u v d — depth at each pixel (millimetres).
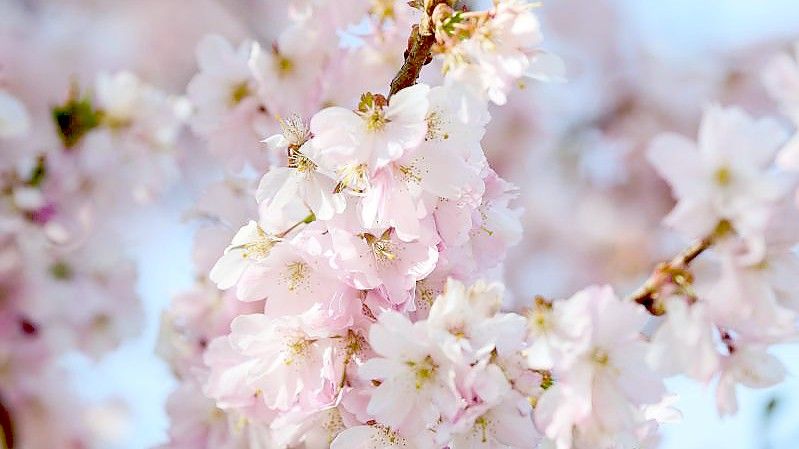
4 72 792
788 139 627
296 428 678
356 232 657
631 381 644
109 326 846
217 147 801
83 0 826
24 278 812
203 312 791
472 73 686
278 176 662
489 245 689
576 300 642
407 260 660
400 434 652
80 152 801
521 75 686
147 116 829
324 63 792
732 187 623
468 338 646
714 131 625
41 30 809
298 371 670
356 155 647
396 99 651
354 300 662
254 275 665
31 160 788
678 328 632
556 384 642
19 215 792
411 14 777
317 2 791
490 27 682
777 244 629
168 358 810
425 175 652
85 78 815
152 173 833
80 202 810
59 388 845
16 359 829
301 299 664
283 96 792
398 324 646
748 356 642
